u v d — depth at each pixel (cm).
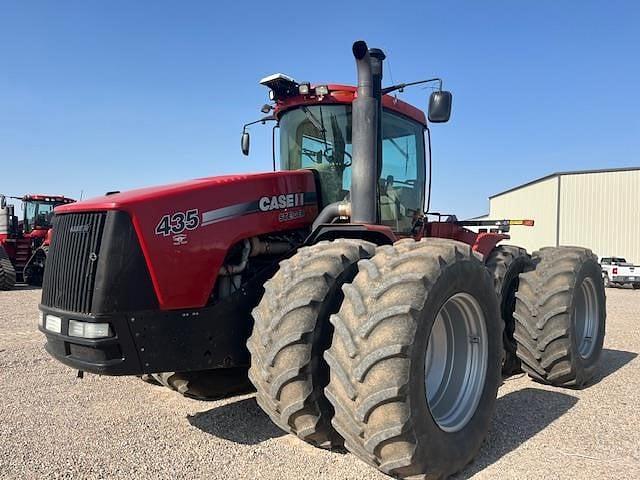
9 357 572
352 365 267
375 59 413
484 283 328
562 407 411
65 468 294
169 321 308
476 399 322
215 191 339
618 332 788
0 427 359
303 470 291
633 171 2858
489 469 301
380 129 415
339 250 314
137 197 308
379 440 260
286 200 383
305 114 439
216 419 372
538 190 3388
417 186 514
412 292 271
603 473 294
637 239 2842
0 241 1639
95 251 297
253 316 309
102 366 291
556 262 470
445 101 421
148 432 349
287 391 289
